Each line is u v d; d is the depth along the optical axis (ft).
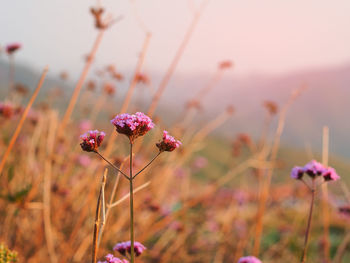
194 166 23.72
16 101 14.35
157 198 15.79
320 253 18.71
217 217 21.01
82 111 15.33
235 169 14.69
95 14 11.28
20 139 14.24
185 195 17.89
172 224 16.47
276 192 22.43
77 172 15.06
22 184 11.64
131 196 4.92
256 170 16.06
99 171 11.39
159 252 16.40
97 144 5.40
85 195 14.02
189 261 16.96
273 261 18.24
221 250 17.53
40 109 15.57
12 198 10.35
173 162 15.88
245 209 22.50
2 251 7.00
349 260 17.56
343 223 20.30
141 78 12.98
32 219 13.25
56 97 16.34
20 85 14.65
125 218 13.34
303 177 7.62
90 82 15.38
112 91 14.56
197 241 19.48
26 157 13.78
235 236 18.49
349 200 11.07
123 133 5.49
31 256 11.74
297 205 23.86
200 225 19.65
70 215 13.52
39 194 12.58
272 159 13.23
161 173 15.52
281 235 21.26
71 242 11.48
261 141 14.25
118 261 5.79
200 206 20.70
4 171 11.59
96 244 5.31
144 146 13.46
